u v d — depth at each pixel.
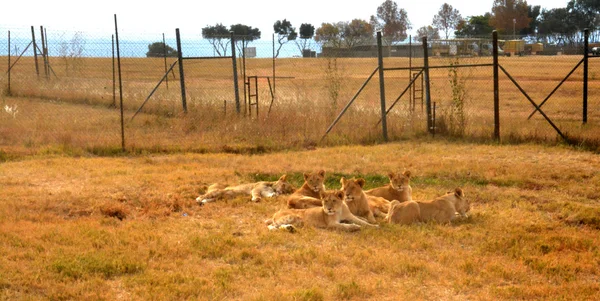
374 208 9.83
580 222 9.23
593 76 34.03
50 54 29.41
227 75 37.31
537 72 37.62
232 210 9.95
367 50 33.91
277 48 27.94
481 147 15.30
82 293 6.19
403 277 6.86
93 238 8.02
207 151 15.33
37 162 13.31
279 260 7.28
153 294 6.17
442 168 12.77
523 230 8.60
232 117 17.94
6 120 18.28
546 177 12.03
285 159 14.09
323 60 34.09
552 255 7.53
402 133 17.11
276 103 19.94
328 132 16.69
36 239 7.89
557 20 80.12
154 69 38.09
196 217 9.52
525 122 18.69
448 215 9.10
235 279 6.72
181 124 17.73
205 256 7.54
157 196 10.52
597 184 11.47
